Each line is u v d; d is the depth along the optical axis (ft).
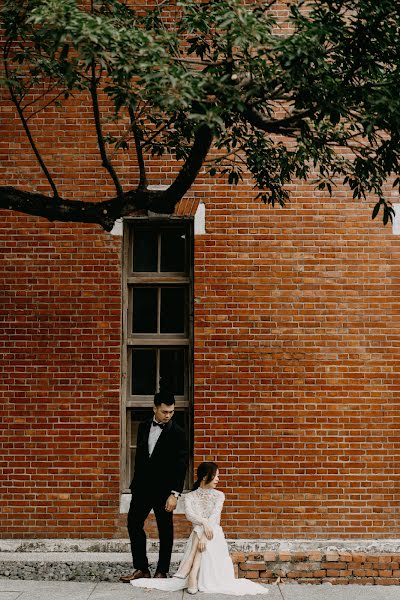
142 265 29.86
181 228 30.01
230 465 28.12
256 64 19.07
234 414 28.30
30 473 28.25
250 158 23.95
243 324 28.58
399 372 28.43
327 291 28.71
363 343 28.55
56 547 27.76
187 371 29.35
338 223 28.96
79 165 29.32
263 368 28.40
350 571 25.07
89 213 21.33
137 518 24.41
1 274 28.99
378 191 22.33
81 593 23.13
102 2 20.80
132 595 22.75
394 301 28.71
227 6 18.58
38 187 29.27
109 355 28.63
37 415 28.43
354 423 28.25
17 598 22.59
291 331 28.55
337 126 25.35
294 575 25.11
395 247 28.94
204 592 22.95
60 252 29.04
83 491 28.14
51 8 17.39
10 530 28.07
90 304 28.84
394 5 18.81
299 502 27.99
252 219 28.99
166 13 29.04
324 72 18.86
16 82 22.95
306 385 28.37
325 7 19.77
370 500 27.99
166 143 24.77
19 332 28.73
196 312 28.63
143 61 17.37
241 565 25.16
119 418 28.43
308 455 28.17
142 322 29.71
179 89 17.16
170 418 24.71
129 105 17.90
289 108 28.94
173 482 24.22
